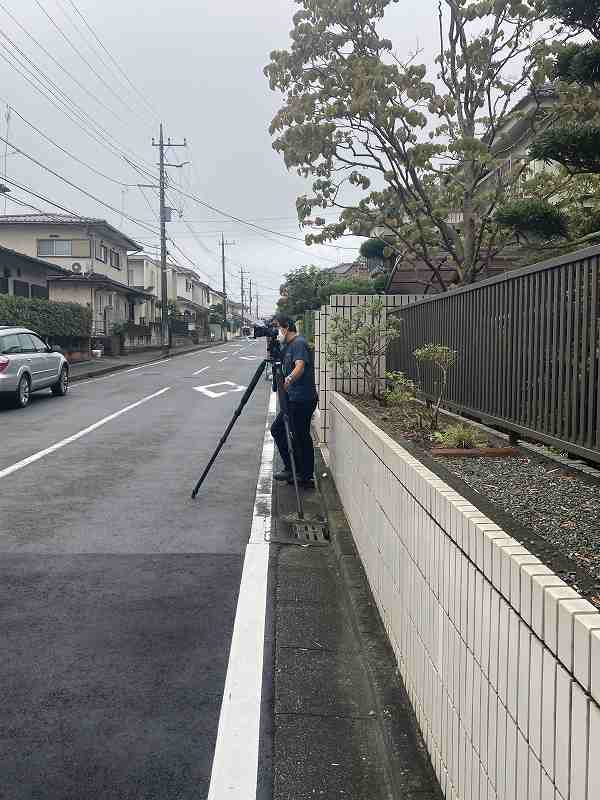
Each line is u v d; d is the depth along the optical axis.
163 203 38.88
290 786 2.64
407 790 2.47
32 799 2.55
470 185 13.77
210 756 2.83
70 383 21.22
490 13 12.62
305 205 14.52
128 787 2.63
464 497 2.44
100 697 3.27
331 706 3.22
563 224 9.33
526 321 4.30
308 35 13.41
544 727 1.54
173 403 15.87
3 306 22.53
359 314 8.23
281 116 13.56
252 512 6.61
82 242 37.31
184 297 71.00
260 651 3.76
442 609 2.48
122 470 8.56
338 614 4.27
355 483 5.32
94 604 4.37
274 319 7.34
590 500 2.95
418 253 14.55
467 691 2.15
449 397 5.96
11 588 4.63
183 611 4.28
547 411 3.98
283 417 6.96
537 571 1.66
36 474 8.30
